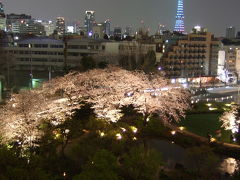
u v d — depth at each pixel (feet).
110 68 220.84
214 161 129.39
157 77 199.31
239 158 148.25
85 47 423.23
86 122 165.68
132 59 342.03
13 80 332.60
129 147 147.23
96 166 102.99
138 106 192.95
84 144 139.85
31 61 432.66
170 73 433.07
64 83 177.68
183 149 157.07
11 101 140.77
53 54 430.20
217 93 375.66
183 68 444.55
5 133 122.83
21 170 95.86
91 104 181.06
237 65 513.45
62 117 146.30
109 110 169.89
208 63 472.44
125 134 157.79
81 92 180.14
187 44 445.37
